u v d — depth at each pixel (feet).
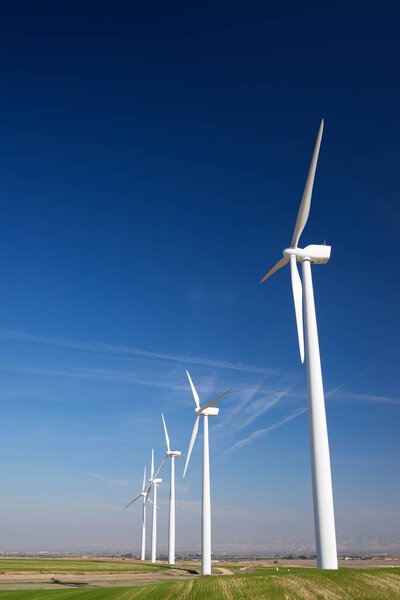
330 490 112.16
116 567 286.25
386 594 91.50
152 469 430.20
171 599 103.40
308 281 128.67
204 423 235.20
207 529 218.59
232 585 109.19
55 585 176.14
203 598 99.96
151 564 334.65
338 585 98.63
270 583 105.29
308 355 121.80
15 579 203.00
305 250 130.93
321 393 118.32
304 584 100.83
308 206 129.70
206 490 224.12
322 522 110.63
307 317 125.08
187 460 242.58
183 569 279.08
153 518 415.64
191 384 245.04
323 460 113.60
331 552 110.11
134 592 118.52
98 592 127.13
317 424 115.85
